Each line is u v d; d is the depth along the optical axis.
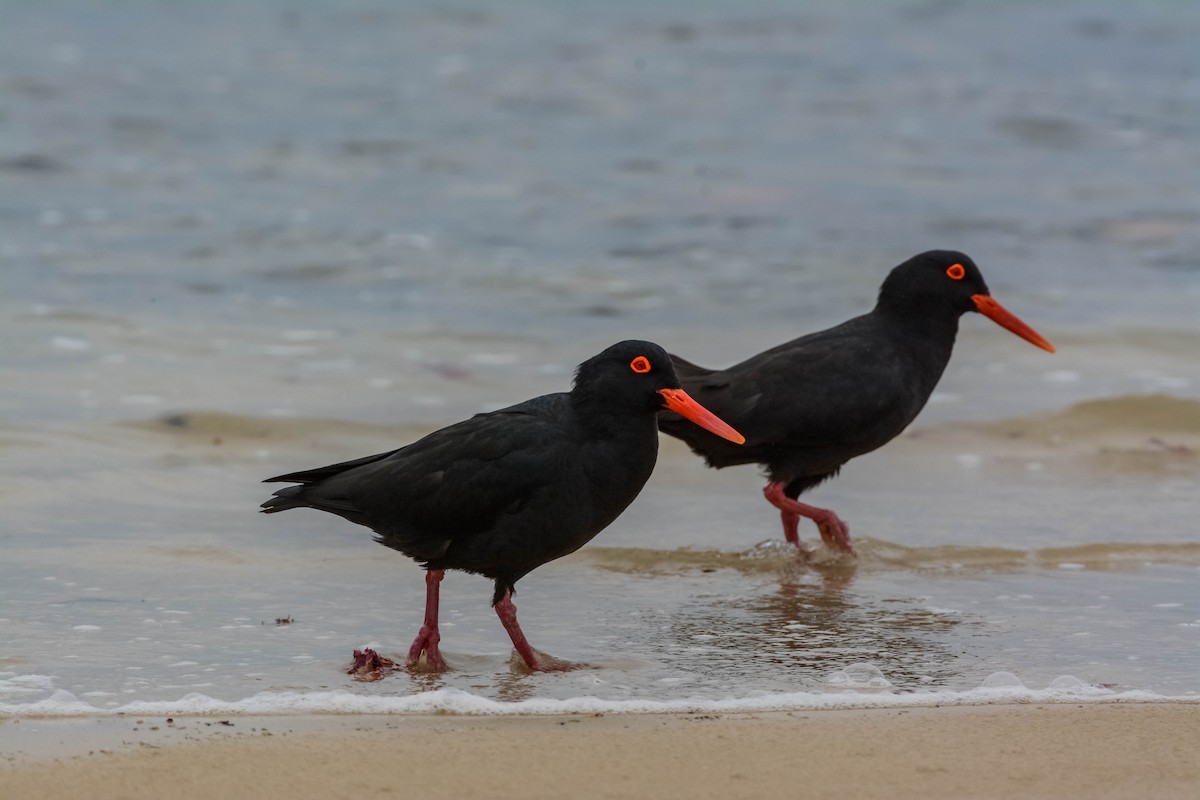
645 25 38.91
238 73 32.62
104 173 25.36
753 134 29.66
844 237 23.53
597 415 9.34
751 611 10.82
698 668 9.43
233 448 14.75
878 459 15.22
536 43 36.62
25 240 21.73
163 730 7.98
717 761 7.65
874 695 8.77
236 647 9.72
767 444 12.59
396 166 26.66
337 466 9.82
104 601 10.59
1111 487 14.22
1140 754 7.76
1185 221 24.55
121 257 21.20
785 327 19.33
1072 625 10.38
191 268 20.95
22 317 18.44
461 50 35.59
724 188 26.00
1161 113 31.36
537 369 17.50
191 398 15.96
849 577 11.76
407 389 16.66
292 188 25.08
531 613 10.72
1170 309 20.33
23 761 7.47
